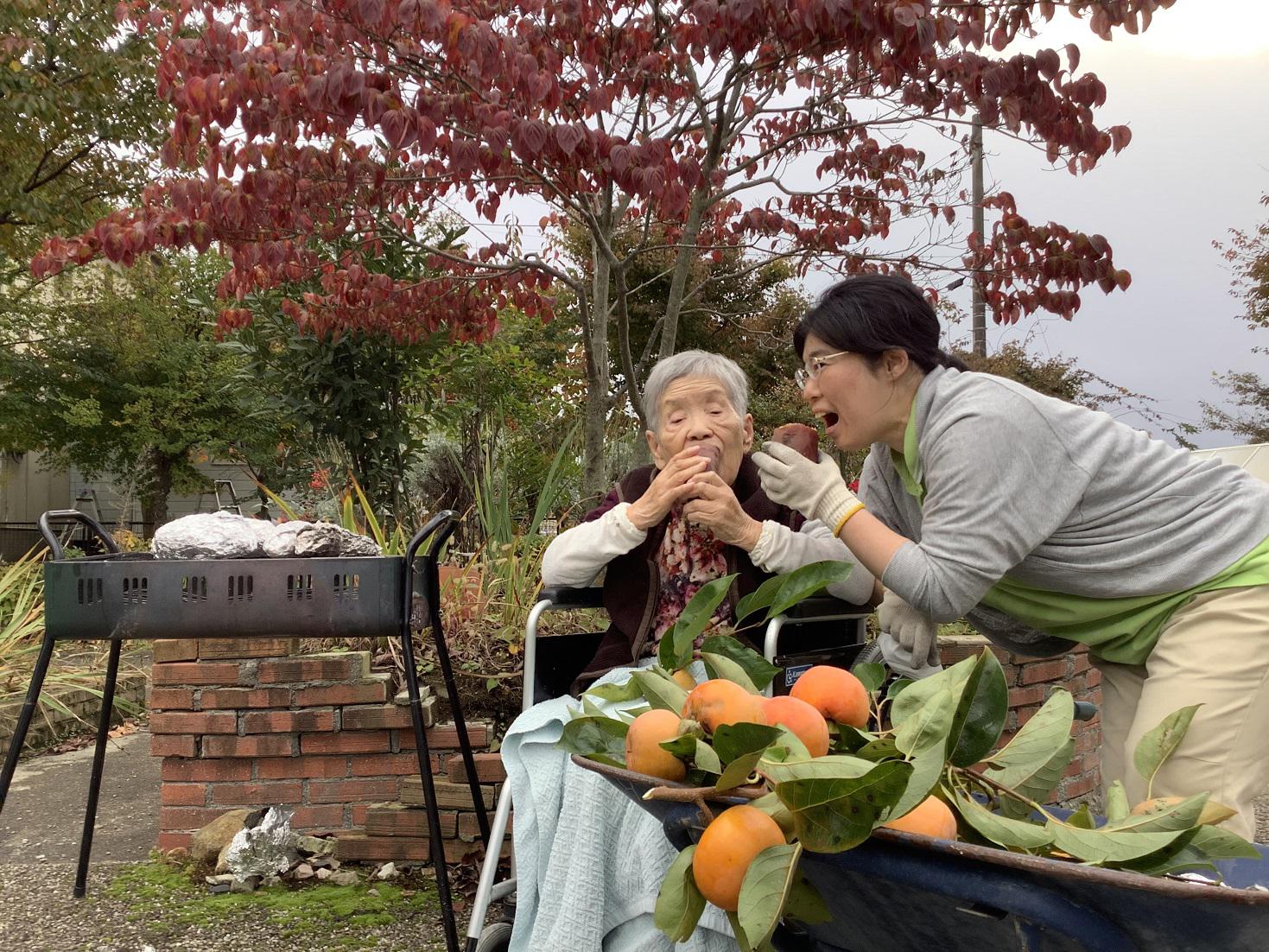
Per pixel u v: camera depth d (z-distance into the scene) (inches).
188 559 96.8
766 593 46.8
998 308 190.7
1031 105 152.5
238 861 117.3
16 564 255.6
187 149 147.9
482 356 286.5
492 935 82.0
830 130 183.5
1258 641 67.4
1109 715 80.3
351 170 159.2
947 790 36.0
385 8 128.3
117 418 937.5
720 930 69.2
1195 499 72.1
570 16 138.1
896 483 86.0
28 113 508.1
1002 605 79.6
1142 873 34.2
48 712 202.1
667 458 96.2
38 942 102.3
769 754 34.1
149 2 151.6
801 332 79.9
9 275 601.6
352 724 125.5
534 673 90.6
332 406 251.9
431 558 111.1
